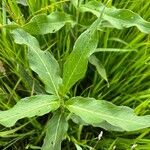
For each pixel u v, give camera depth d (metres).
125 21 0.22
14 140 0.22
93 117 0.19
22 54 0.23
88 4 0.23
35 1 0.24
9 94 0.22
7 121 0.18
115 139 0.22
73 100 0.20
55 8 0.24
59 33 0.24
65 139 0.22
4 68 0.23
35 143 0.22
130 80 0.23
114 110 0.19
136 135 0.23
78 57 0.19
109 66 0.24
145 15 0.24
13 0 0.23
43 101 0.19
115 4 0.25
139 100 0.22
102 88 0.24
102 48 0.23
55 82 0.20
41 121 0.23
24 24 0.22
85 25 0.24
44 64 0.20
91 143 0.22
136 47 0.23
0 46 0.23
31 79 0.22
